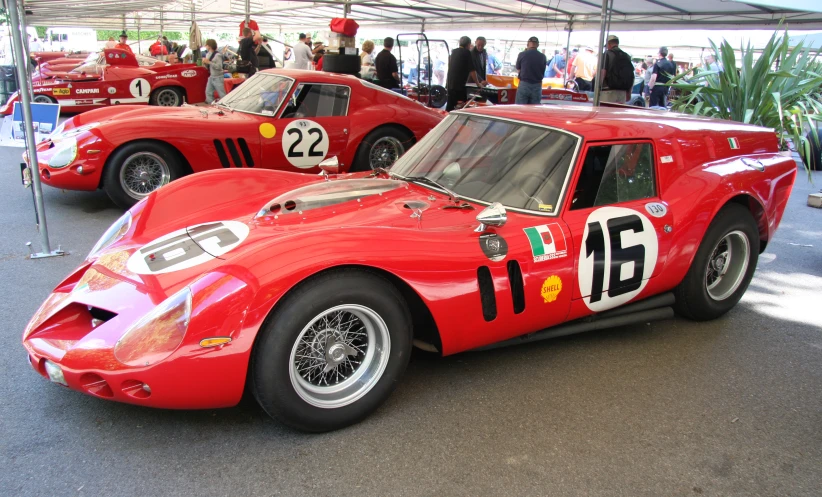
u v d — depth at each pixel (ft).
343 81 22.26
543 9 42.93
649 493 7.38
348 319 8.12
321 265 7.41
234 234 9.05
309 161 21.53
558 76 57.16
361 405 8.20
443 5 45.93
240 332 7.16
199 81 44.19
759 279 15.35
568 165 10.06
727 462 8.05
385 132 22.93
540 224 9.53
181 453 7.66
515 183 10.18
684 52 58.34
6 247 15.26
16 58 13.98
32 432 7.95
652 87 44.11
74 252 15.06
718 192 11.39
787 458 8.21
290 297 7.38
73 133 18.56
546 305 9.57
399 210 9.71
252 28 40.32
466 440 8.17
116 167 18.19
